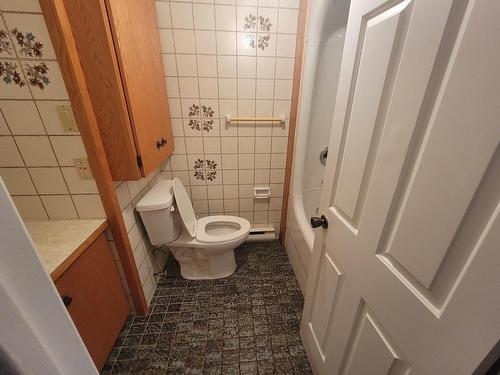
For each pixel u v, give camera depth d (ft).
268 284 5.60
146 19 4.05
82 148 3.16
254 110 5.71
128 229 4.24
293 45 5.22
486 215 1.16
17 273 0.75
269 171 6.47
